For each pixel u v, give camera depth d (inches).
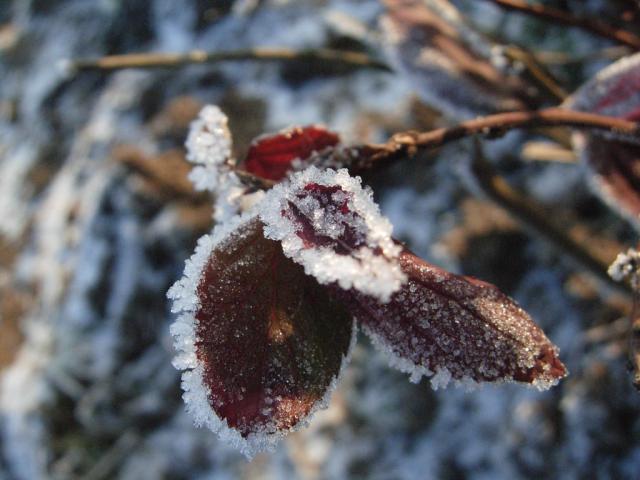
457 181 9.7
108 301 10.3
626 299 7.7
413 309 2.8
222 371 2.8
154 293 10.2
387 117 10.4
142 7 13.2
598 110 4.5
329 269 2.6
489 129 3.9
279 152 3.7
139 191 10.5
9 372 10.5
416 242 9.5
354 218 2.8
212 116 3.5
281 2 11.9
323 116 10.7
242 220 3.0
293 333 2.9
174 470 9.4
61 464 9.7
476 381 2.8
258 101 11.1
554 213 9.3
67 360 10.2
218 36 12.1
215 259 2.9
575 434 8.1
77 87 13.2
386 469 8.8
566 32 9.9
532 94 5.3
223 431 2.8
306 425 2.8
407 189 9.9
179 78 11.7
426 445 8.8
